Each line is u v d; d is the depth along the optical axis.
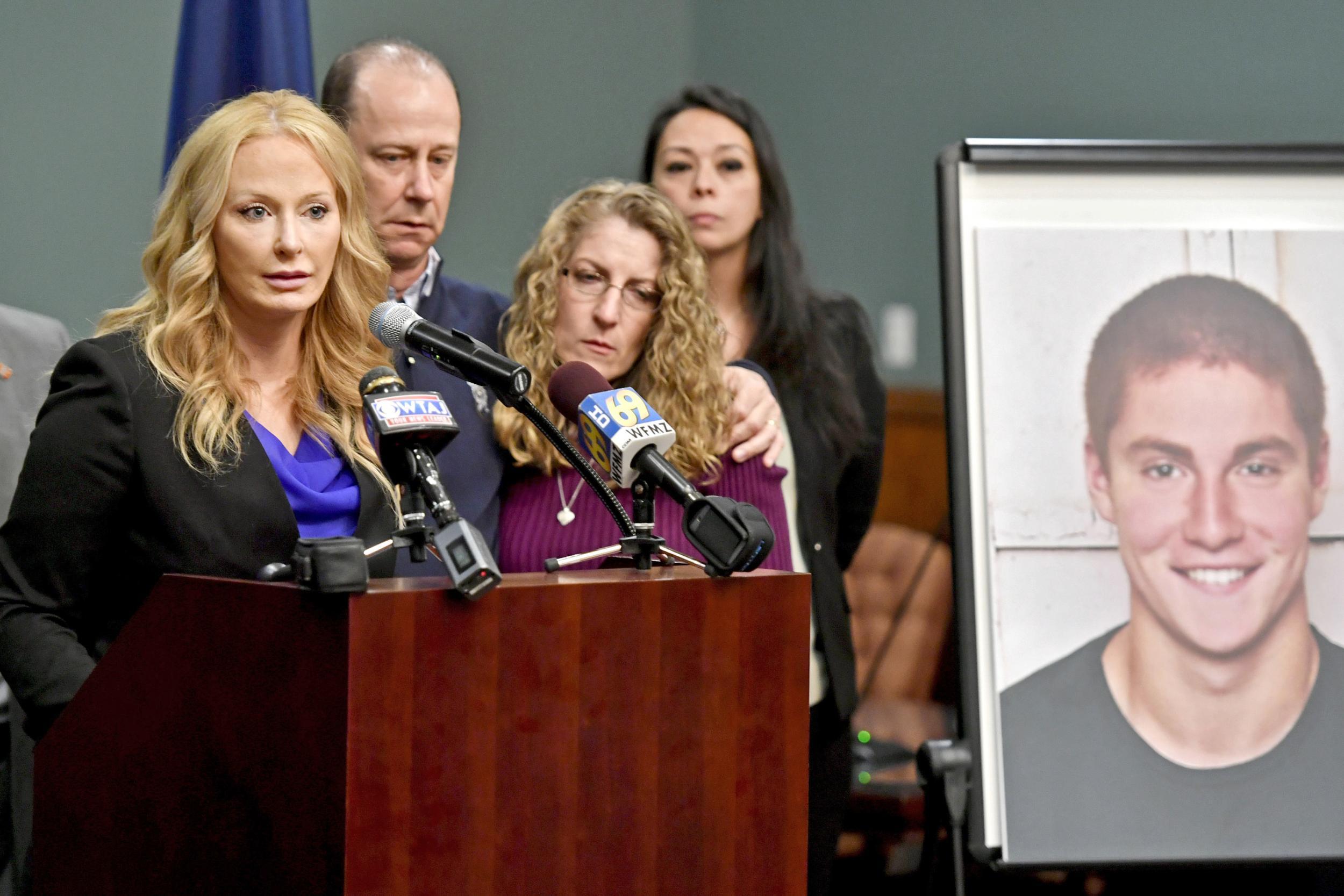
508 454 4.43
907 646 8.49
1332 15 8.84
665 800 2.31
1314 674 4.20
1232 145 4.39
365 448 3.33
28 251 6.31
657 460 2.49
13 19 6.27
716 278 6.04
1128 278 4.32
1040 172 4.36
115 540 2.98
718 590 2.37
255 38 4.88
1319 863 4.10
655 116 6.15
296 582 2.11
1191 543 4.23
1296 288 4.36
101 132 6.44
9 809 4.25
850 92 9.69
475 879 2.13
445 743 2.10
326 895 2.04
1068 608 4.18
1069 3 9.46
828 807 5.10
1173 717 4.16
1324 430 4.28
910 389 9.91
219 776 2.22
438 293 4.98
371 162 4.78
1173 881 6.38
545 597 2.20
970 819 4.11
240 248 3.12
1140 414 4.26
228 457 3.01
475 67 7.66
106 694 2.42
